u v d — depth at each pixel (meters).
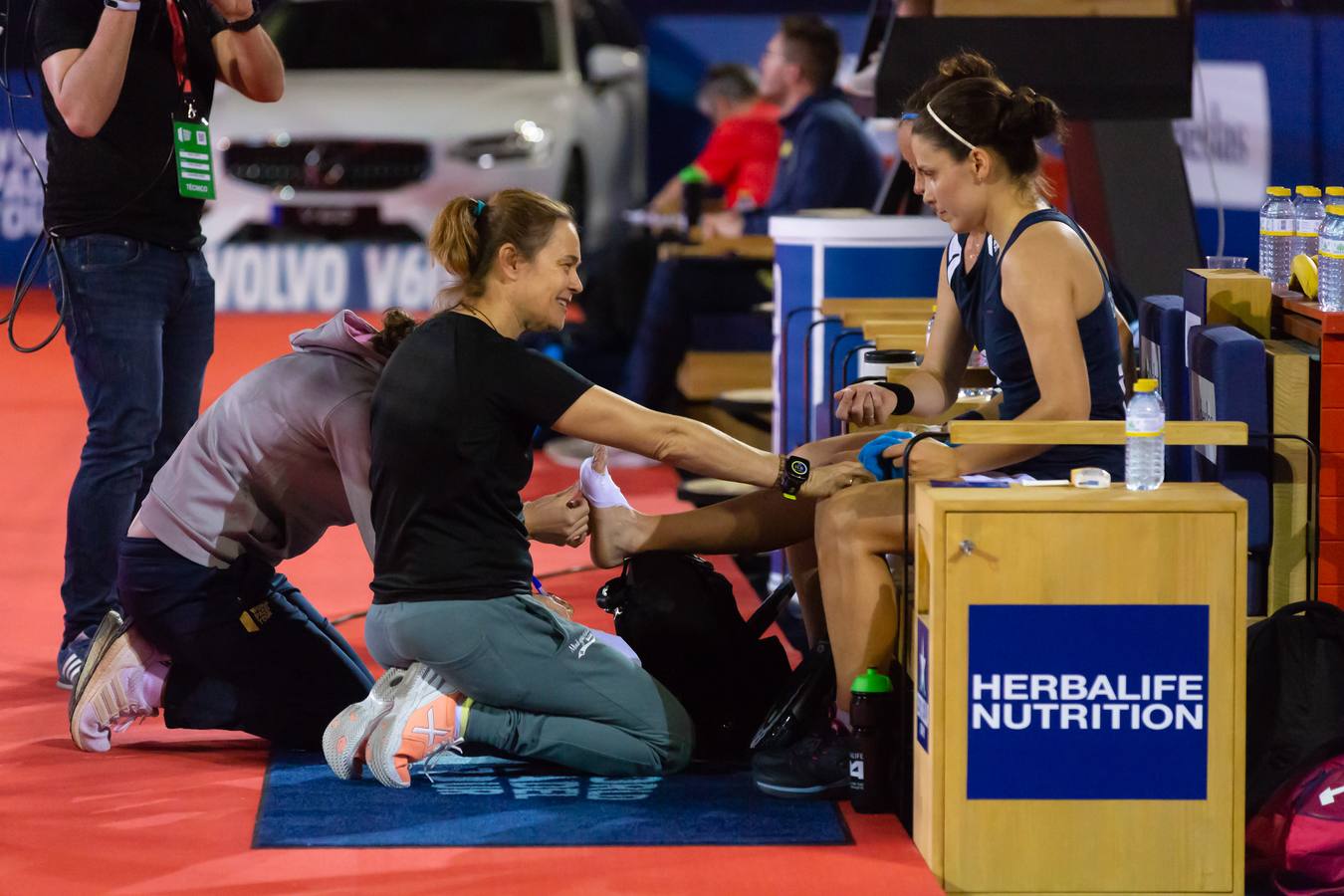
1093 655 6.49
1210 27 19.56
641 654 8.09
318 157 21.27
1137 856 6.56
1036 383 7.31
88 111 8.95
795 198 15.09
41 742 8.30
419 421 7.26
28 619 10.62
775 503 8.13
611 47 24.48
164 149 9.32
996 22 12.27
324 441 7.70
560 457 15.73
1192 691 6.50
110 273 9.20
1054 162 13.77
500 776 7.75
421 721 7.45
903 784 7.11
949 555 6.45
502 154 20.97
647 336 15.53
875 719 7.20
